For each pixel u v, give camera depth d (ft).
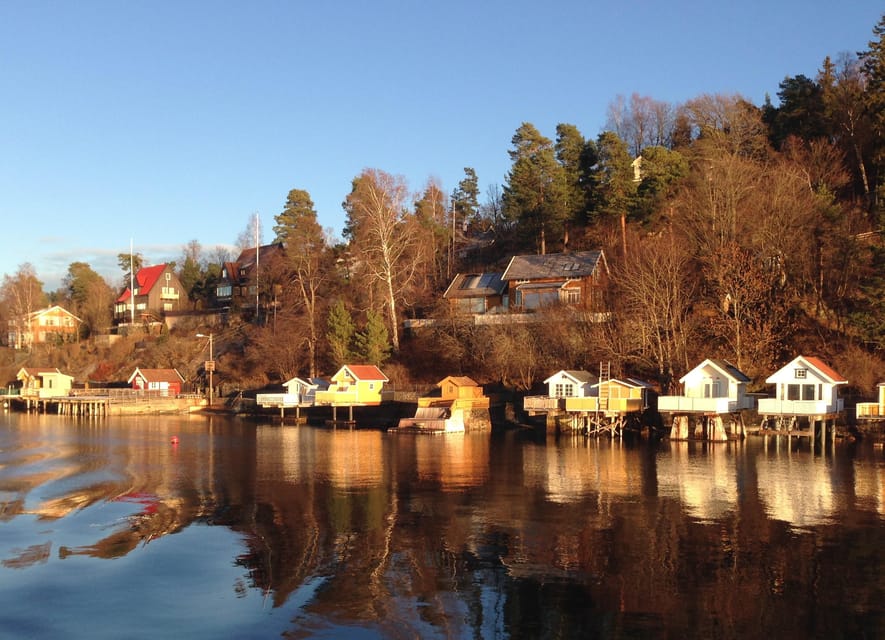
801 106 280.92
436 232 350.43
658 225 261.65
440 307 280.10
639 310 204.74
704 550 80.33
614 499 108.58
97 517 98.73
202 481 126.62
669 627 58.85
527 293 265.13
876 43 240.73
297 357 295.69
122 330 413.39
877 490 114.21
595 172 305.32
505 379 234.58
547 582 69.82
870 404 162.09
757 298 200.34
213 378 326.03
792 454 155.74
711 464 142.51
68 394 327.26
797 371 168.35
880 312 178.40
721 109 333.42
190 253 578.25
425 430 207.92
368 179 272.10
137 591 68.49
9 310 463.01
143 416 285.02
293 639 57.47
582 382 196.34
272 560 77.66
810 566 74.18
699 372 177.99
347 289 320.70
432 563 76.13
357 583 70.03
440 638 57.21
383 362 260.42
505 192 353.51
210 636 58.13
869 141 252.83
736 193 213.87
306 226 336.08
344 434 209.46
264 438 199.11
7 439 200.13
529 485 120.78
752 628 58.54
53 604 65.36
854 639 56.44
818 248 212.84
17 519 97.81
